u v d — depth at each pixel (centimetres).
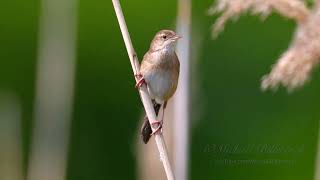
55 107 944
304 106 1517
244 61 1525
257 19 1530
